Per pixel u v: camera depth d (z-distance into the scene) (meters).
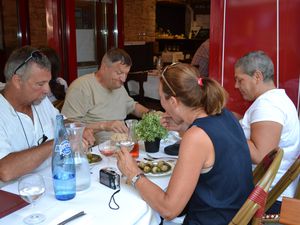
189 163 1.27
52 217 1.21
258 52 1.91
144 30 6.61
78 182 1.42
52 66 2.84
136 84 5.00
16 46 4.96
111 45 4.86
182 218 1.61
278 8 2.51
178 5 7.81
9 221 1.18
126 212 1.26
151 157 1.87
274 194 1.64
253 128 1.78
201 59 4.35
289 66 2.53
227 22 2.68
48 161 1.72
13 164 1.49
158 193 1.30
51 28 4.08
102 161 1.78
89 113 2.55
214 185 1.33
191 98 1.36
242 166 1.35
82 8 4.46
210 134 1.30
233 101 2.73
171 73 1.40
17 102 1.68
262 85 1.88
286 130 1.81
